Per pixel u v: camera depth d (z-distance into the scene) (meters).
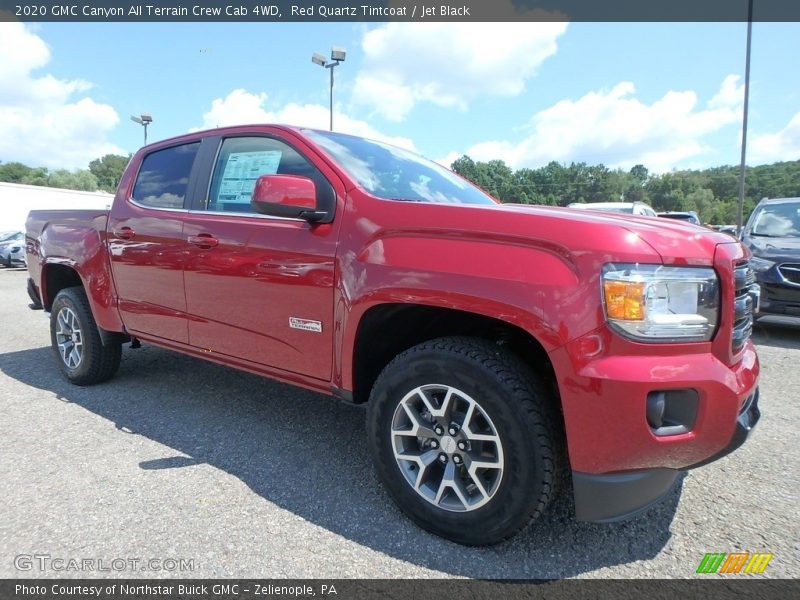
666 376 1.75
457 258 2.02
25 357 5.12
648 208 11.20
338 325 2.41
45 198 30.64
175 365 4.71
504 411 1.93
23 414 3.50
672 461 1.82
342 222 2.43
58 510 2.33
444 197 3.01
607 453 1.79
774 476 2.72
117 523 2.24
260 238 2.72
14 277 15.15
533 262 1.88
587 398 1.78
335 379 2.48
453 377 2.04
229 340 2.96
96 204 34.03
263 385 4.19
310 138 2.82
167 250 3.23
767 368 4.83
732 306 1.88
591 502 1.84
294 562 2.00
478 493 2.08
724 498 2.50
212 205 3.09
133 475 2.67
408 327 2.45
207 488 2.55
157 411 3.58
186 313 3.19
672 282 1.79
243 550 2.07
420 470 2.19
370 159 2.97
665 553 2.08
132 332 3.64
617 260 1.77
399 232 2.21
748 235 7.08
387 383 2.24
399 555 2.05
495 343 2.07
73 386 4.12
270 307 2.70
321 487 2.57
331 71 16.42
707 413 1.81
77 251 3.91
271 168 2.87
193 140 3.38
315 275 2.47
